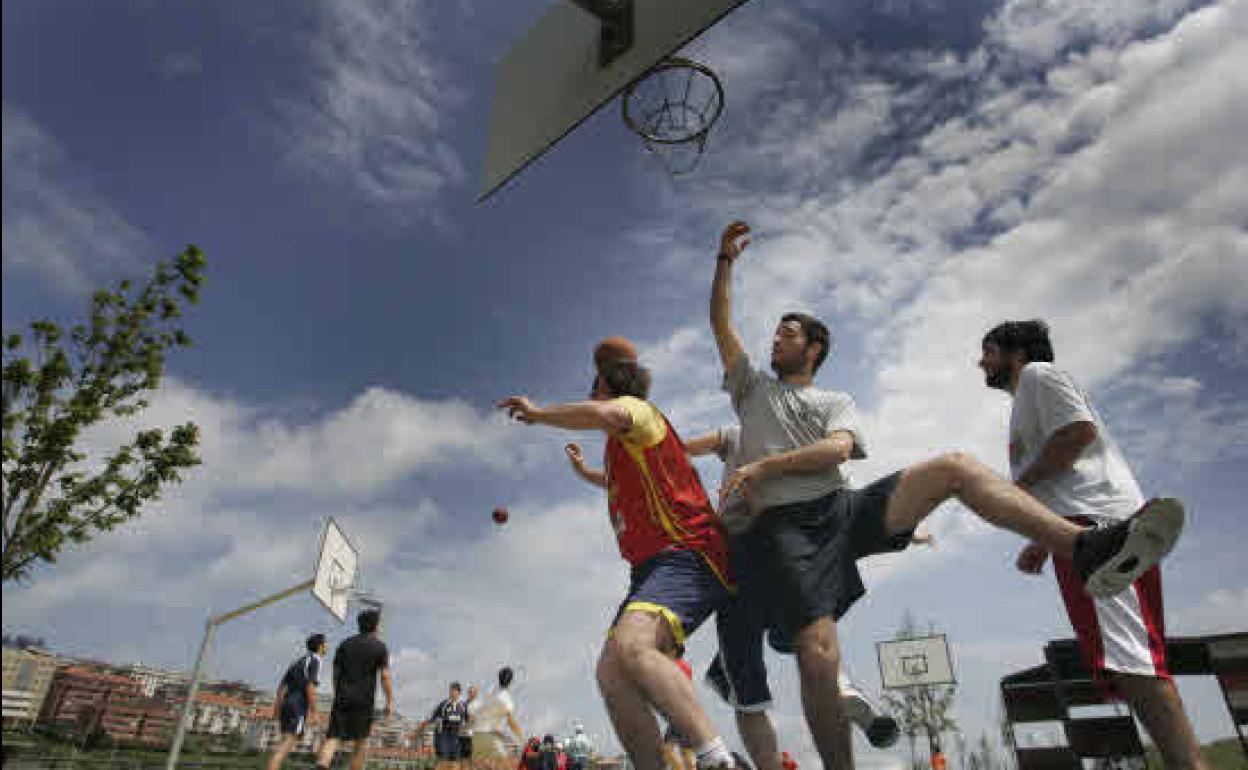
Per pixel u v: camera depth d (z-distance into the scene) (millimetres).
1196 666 4629
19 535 5754
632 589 1878
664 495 1819
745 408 2178
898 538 1834
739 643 2012
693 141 4570
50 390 6145
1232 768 3756
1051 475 1992
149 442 6531
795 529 1801
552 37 4555
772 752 1991
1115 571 1391
